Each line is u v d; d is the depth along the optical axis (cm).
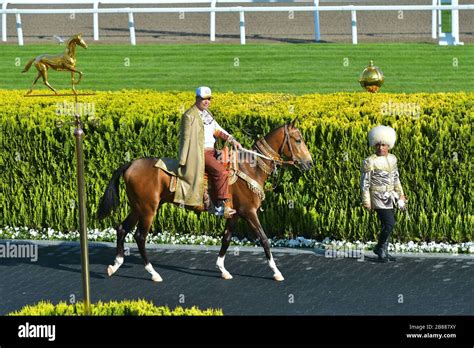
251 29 2289
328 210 1350
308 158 1217
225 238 1210
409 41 2162
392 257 1262
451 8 2083
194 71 1959
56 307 1011
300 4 2394
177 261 1277
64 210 1410
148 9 2134
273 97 1493
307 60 2016
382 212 1248
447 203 1324
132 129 1384
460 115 1342
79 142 952
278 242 1347
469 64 1970
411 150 1319
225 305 1107
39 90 1692
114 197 1208
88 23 2372
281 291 1152
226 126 1362
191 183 1190
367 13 2402
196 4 2403
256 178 1209
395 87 1827
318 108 1412
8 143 1408
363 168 1252
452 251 1300
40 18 2422
